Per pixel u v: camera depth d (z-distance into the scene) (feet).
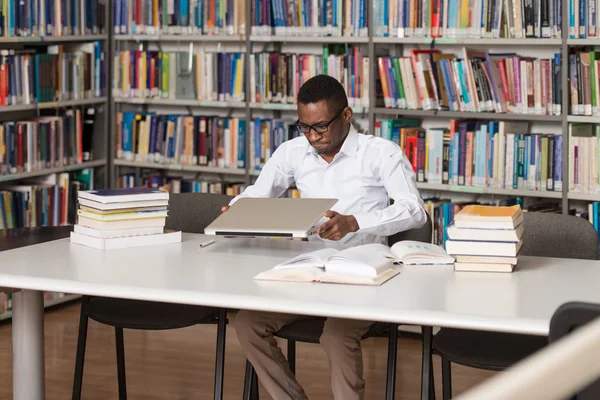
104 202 8.16
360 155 9.16
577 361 1.05
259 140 14.89
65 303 15.52
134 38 15.79
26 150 14.48
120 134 16.24
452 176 13.35
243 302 6.15
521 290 6.38
